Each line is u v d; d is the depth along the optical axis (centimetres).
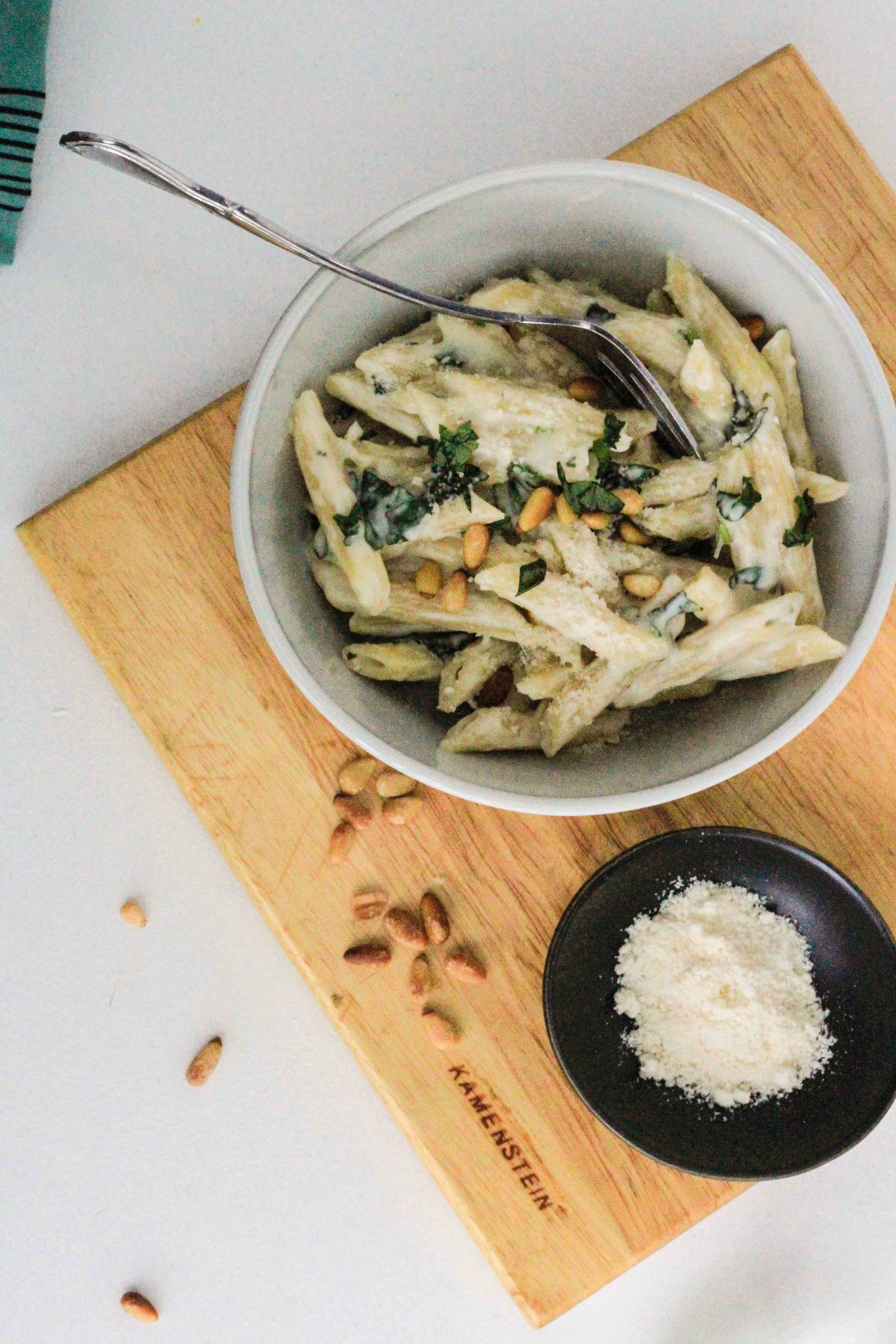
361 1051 61
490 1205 61
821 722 62
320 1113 66
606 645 57
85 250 65
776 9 65
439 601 58
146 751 66
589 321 58
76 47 65
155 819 66
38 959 66
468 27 65
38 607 65
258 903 62
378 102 65
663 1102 61
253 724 62
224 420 62
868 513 57
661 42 65
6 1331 66
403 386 57
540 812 55
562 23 65
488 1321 67
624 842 62
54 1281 67
